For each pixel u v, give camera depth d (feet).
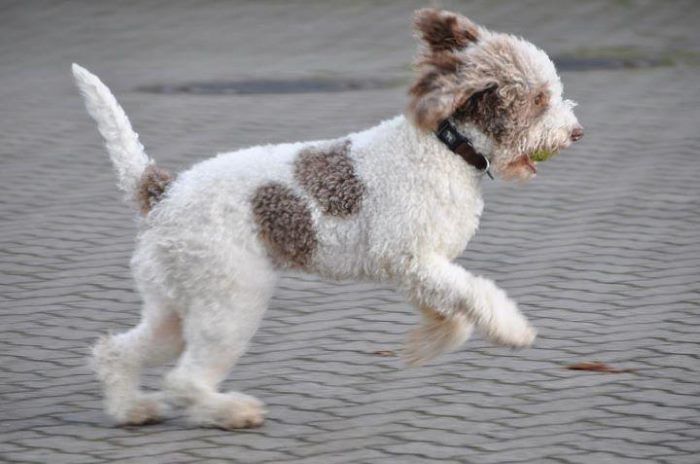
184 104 70.85
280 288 42.78
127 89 75.00
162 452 29.27
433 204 29.60
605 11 99.45
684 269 43.39
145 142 61.98
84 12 103.91
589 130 63.98
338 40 90.48
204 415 30.40
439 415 31.60
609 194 53.06
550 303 40.50
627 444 29.19
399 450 29.14
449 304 29.68
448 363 35.70
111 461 28.68
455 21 30.94
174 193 30.32
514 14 98.12
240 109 69.36
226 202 29.71
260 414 30.78
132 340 31.04
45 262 45.60
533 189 54.29
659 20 95.71
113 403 31.30
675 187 53.67
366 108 68.49
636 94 71.97
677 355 35.53
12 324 39.34
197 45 89.86
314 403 32.73
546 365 35.22
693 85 74.23
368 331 38.58
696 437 29.55
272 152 30.73
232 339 29.91
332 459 28.63
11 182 56.29
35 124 67.31
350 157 30.22
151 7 106.01
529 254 45.73
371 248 29.84
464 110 30.12
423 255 29.71
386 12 101.50
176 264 29.86
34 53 87.76
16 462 28.71
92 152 61.57
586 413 31.42
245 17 100.94
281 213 29.71
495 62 29.96
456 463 28.22
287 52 86.48
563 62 80.94
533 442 29.50
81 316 40.11
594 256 45.14
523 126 30.19
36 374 35.27
